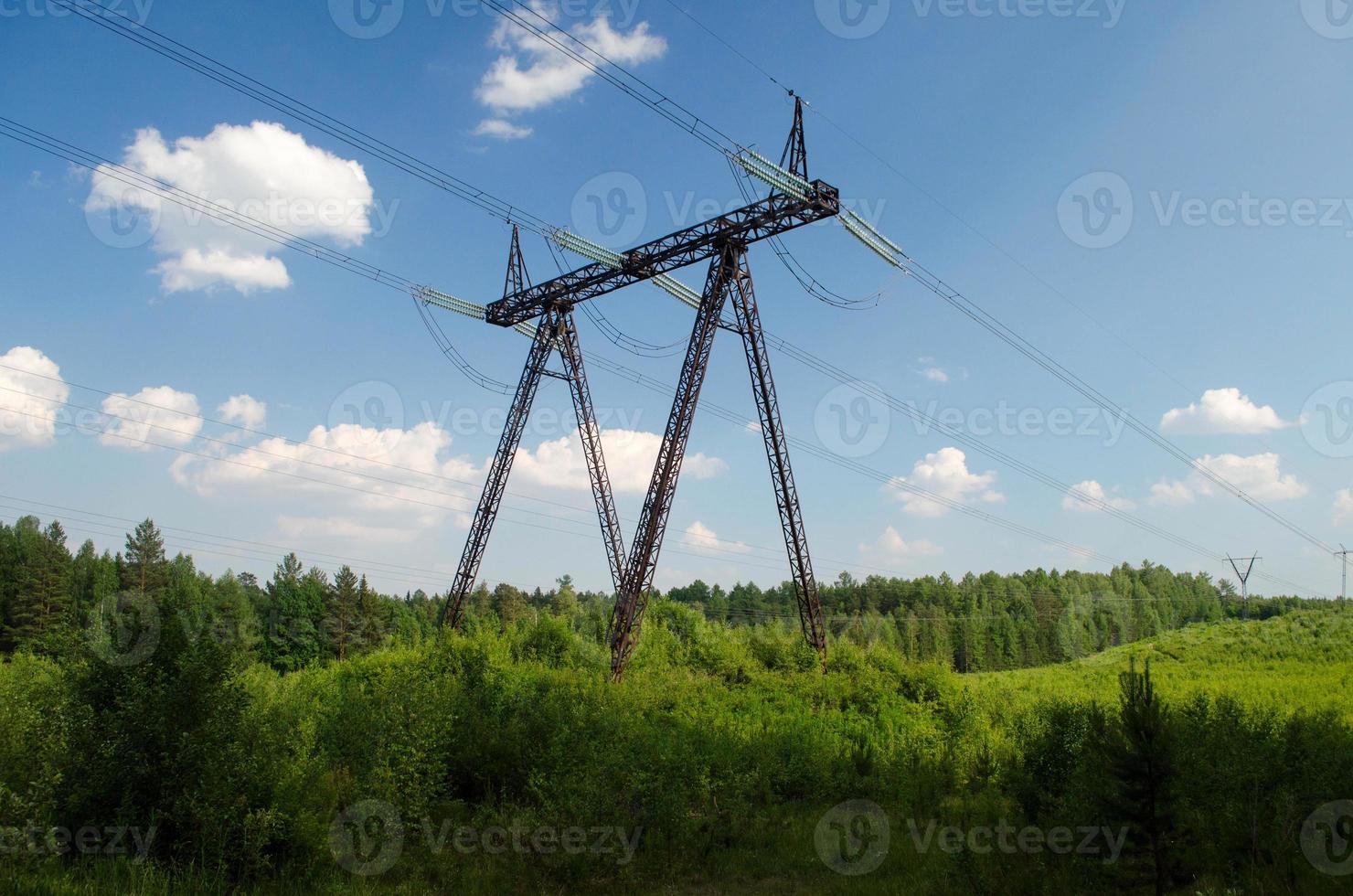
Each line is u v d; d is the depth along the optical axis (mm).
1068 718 21484
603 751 21797
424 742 20453
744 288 38125
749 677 39250
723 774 23328
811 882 17859
